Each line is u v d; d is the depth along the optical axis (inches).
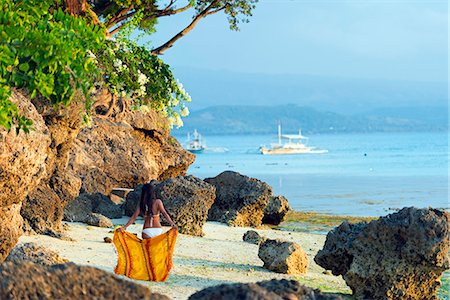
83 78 525.7
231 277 676.1
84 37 534.9
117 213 1144.8
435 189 2829.7
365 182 3341.5
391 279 620.4
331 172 4365.2
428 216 615.8
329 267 656.4
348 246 638.5
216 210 1302.9
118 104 1537.9
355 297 631.8
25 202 845.2
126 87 1072.8
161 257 622.2
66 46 494.9
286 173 4370.1
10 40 494.3
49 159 866.1
